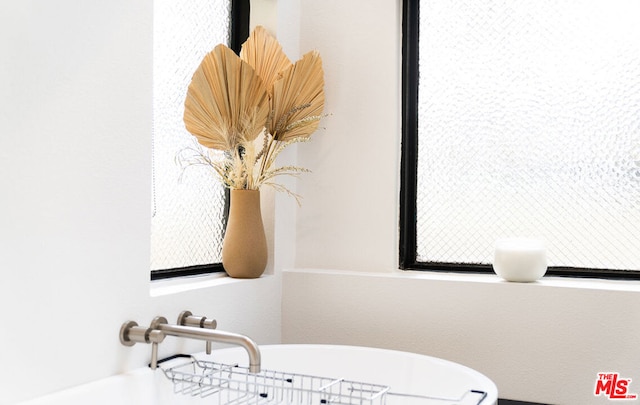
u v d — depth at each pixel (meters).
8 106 1.38
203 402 1.83
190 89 2.08
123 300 1.69
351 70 2.51
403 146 2.50
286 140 2.42
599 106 2.27
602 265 2.25
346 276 2.38
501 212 2.38
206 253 2.34
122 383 1.61
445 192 2.46
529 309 2.13
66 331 1.52
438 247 2.47
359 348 2.05
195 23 2.29
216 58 2.13
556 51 2.32
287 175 2.53
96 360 1.60
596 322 2.06
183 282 2.15
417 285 2.28
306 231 2.56
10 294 1.38
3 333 1.37
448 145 2.46
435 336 2.25
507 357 2.16
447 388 1.85
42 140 1.46
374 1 2.49
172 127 2.17
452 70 2.46
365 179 2.48
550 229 2.32
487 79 2.41
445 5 2.48
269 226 2.43
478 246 2.42
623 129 2.24
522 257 2.18
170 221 2.16
